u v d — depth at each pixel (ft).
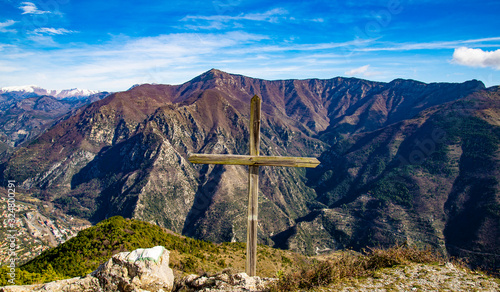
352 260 26.96
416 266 25.26
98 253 126.21
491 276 23.04
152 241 153.99
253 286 24.64
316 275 24.66
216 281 26.02
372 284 22.79
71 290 25.53
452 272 23.82
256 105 24.22
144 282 25.63
